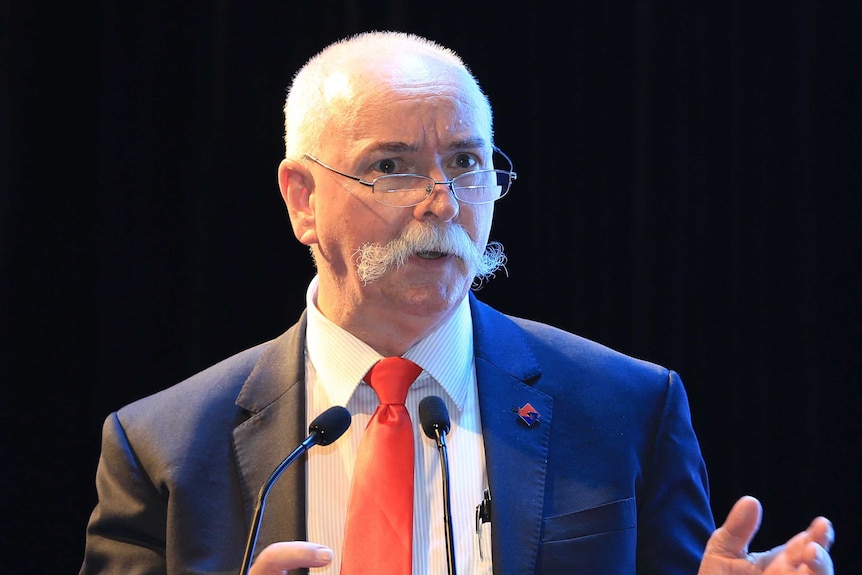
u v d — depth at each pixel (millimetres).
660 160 13531
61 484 12836
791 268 13383
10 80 12898
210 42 13414
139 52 13242
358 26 13359
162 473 7688
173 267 13211
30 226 12898
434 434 7004
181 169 13289
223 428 7938
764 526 13281
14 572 12672
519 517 7371
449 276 7539
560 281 13586
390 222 7500
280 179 8312
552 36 13664
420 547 7477
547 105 13648
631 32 13633
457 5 13578
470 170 7684
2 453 12711
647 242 13461
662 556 7664
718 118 13523
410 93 7586
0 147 12852
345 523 7578
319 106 7922
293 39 13438
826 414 13289
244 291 13289
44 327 12883
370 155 7547
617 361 8242
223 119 13305
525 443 7672
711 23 13586
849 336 13273
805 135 13391
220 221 13305
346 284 7809
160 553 7723
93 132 13109
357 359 7965
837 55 13414
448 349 7949
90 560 7887
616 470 7629
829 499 13195
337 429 7062
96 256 13062
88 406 12977
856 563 13039
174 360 13117
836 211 13352
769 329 13406
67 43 13078
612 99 13617
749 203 13484
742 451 13398
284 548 6148
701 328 13445
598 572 7285
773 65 13492
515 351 8227
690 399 13438
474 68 13570
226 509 7633
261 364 8297
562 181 13617
